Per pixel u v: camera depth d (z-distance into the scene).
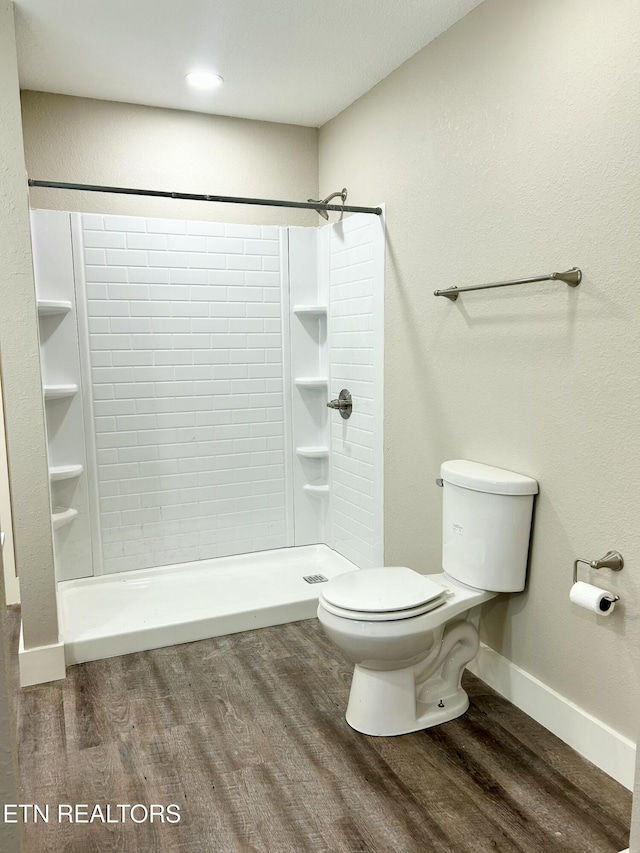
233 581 3.19
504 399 2.14
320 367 3.49
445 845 1.58
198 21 2.26
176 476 3.25
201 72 2.69
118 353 3.06
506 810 1.69
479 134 2.18
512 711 2.15
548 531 2.00
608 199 1.71
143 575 3.18
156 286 3.10
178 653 2.60
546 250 1.93
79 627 2.63
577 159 1.79
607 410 1.76
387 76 2.71
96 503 3.09
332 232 3.25
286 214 3.40
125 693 2.29
